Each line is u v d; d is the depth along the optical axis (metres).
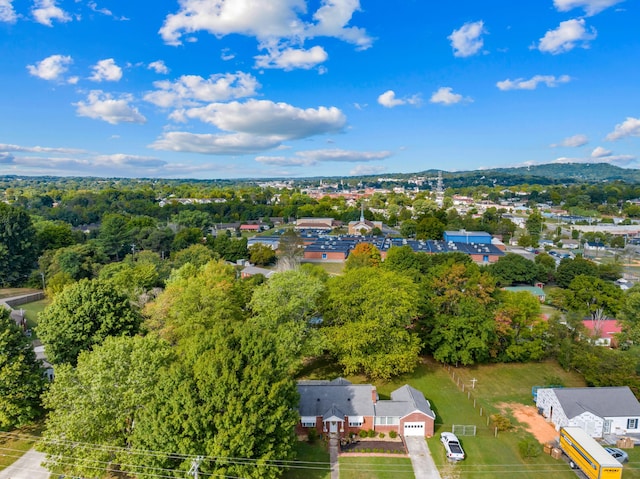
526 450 37.19
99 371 31.72
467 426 41.59
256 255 117.50
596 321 68.06
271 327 46.97
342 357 49.28
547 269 103.56
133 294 64.88
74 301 45.44
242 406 29.20
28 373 38.09
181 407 29.38
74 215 196.00
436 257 98.69
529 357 58.66
